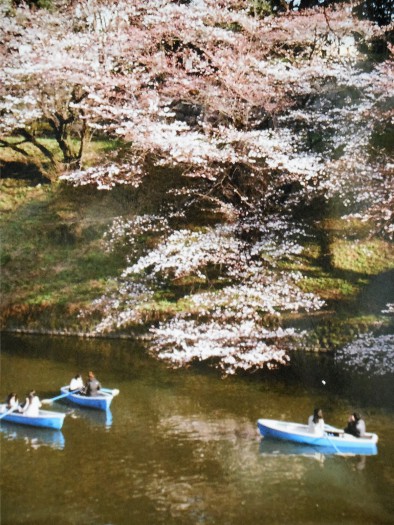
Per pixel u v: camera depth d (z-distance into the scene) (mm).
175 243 20766
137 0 22359
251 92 20047
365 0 24297
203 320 19438
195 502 9133
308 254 21938
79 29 23875
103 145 29172
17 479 9906
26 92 23406
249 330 16797
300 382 15500
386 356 16391
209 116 22625
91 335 20547
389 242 21750
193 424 12617
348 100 22000
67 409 13742
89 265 23938
